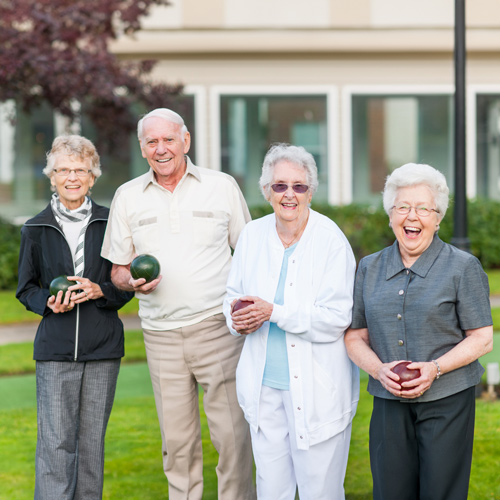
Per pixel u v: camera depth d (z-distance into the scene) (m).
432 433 3.93
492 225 16.91
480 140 20.17
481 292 3.96
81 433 4.94
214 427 5.04
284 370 4.39
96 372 4.91
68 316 4.82
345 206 17.53
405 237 4.00
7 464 6.43
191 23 19.02
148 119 4.83
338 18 19.30
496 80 19.97
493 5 19.47
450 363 3.87
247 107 19.64
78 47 14.95
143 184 4.96
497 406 7.57
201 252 4.92
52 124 19.34
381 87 19.83
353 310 4.28
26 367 9.41
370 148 20.06
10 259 15.30
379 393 4.05
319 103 19.77
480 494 5.53
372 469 4.14
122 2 14.97
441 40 19.45
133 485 5.91
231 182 5.10
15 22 14.99
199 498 5.11
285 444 4.48
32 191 19.50
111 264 5.04
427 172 3.97
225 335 5.00
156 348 5.04
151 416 7.59
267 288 4.43
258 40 19.19
